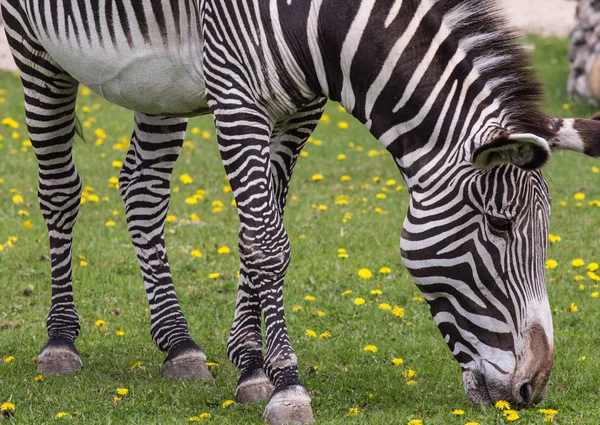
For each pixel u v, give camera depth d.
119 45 9.52
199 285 14.46
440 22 8.05
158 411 9.42
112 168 21.75
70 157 11.32
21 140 24.34
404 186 20.55
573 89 30.23
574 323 12.55
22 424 9.02
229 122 8.72
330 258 15.52
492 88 7.93
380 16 8.16
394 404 9.49
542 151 6.96
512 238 7.91
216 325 12.80
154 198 11.33
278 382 8.78
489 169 7.80
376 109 8.37
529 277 8.01
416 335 12.16
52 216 11.38
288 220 17.80
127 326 12.72
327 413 9.18
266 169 8.72
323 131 26.56
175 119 11.09
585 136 7.62
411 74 8.10
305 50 8.51
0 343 11.88
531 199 7.92
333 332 12.34
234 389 10.13
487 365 8.16
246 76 8.70
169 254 15.79
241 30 8.59
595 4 29.31
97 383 10.42
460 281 8.09
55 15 9.97
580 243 16.23
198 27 9.11
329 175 21.72
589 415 8.92
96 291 14.06
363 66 8.27
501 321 8.07
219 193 19.89
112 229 17.14
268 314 8.80
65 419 9.03
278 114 8.98
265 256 8.60
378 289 14.03
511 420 8.31
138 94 9.85
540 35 42.03
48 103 10.95
